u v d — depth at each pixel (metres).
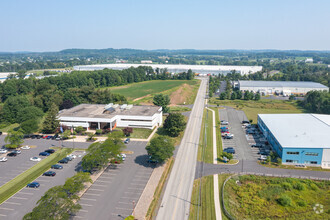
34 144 95.06
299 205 58.72
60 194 50.81
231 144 95.12
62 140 98.81
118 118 113.94
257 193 63.25
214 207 57.53
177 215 54.72
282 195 60.59
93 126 113.56
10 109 124.56
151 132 107.94
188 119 129.50
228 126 117.69
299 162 77.69
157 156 74.31
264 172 73.19
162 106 139.75
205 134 106.06
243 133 107.62
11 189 64.38
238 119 130.00
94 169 74.75
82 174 60.88
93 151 72.38
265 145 93.19
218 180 68.81
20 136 92.44
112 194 62.12
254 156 84.31
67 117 109.88
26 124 100.31
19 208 56.97
